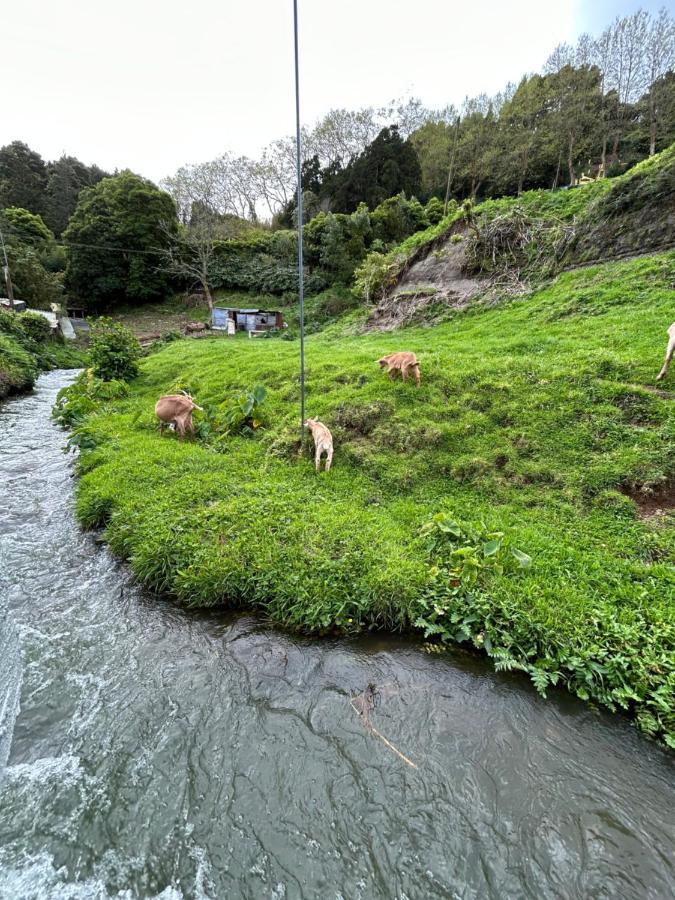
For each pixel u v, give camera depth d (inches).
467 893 89.5
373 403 313.4
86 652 152.4
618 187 578.9
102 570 199.6
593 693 131.5
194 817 103.3
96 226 1482.5
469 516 217.0
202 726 125.3
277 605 168.1
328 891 90.1
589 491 222.8
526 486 233.9
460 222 780.0
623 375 290.5
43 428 426.6
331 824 101.7
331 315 1155.9
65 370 874.8
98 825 102.0
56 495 274.8
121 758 116.5
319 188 1918.1
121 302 1605.6
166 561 186.5
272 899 88.8
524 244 662.5
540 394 289.7
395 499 238.1
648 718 122.2
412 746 119.7
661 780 111.0
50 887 91.4
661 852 95.8
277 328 1197.1
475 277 706.8
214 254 1637.6
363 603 162.4
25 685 138.6
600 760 115.6
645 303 430.6
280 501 227.0
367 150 1665.8
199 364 549.0
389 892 90.0
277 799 106.7
